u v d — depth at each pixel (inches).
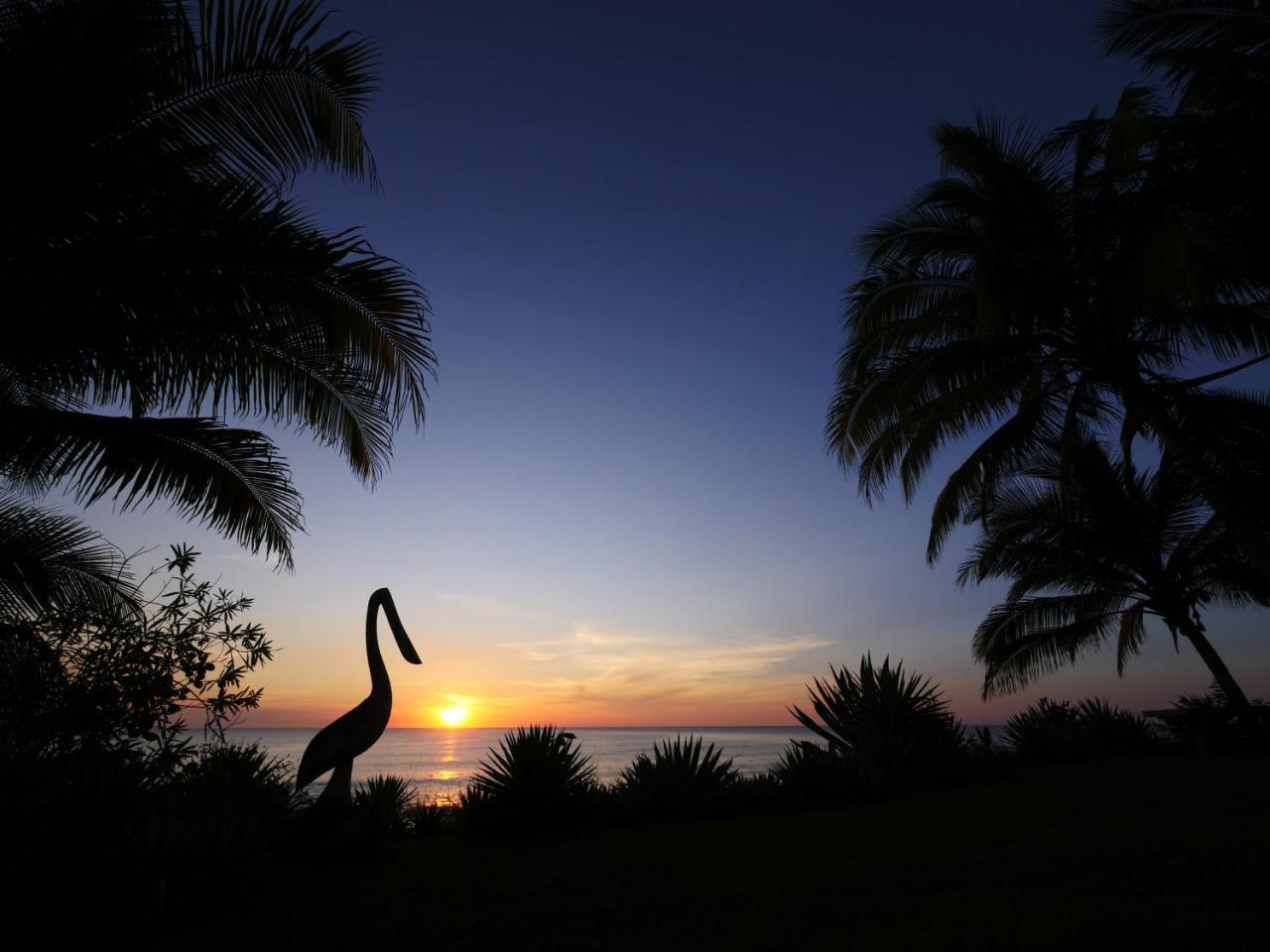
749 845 281.1
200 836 219.9
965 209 577.0
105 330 291.1
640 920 188.5
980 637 847.1
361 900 220.7
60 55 255.4
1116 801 353.4
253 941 182.5
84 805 224.4
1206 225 426.0
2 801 204.2
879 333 609.6
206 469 310.8
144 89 276.7
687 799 379.6
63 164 266.5
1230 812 307.1
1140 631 833.5
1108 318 534.0
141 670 301.3
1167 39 490.6
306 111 307.4
